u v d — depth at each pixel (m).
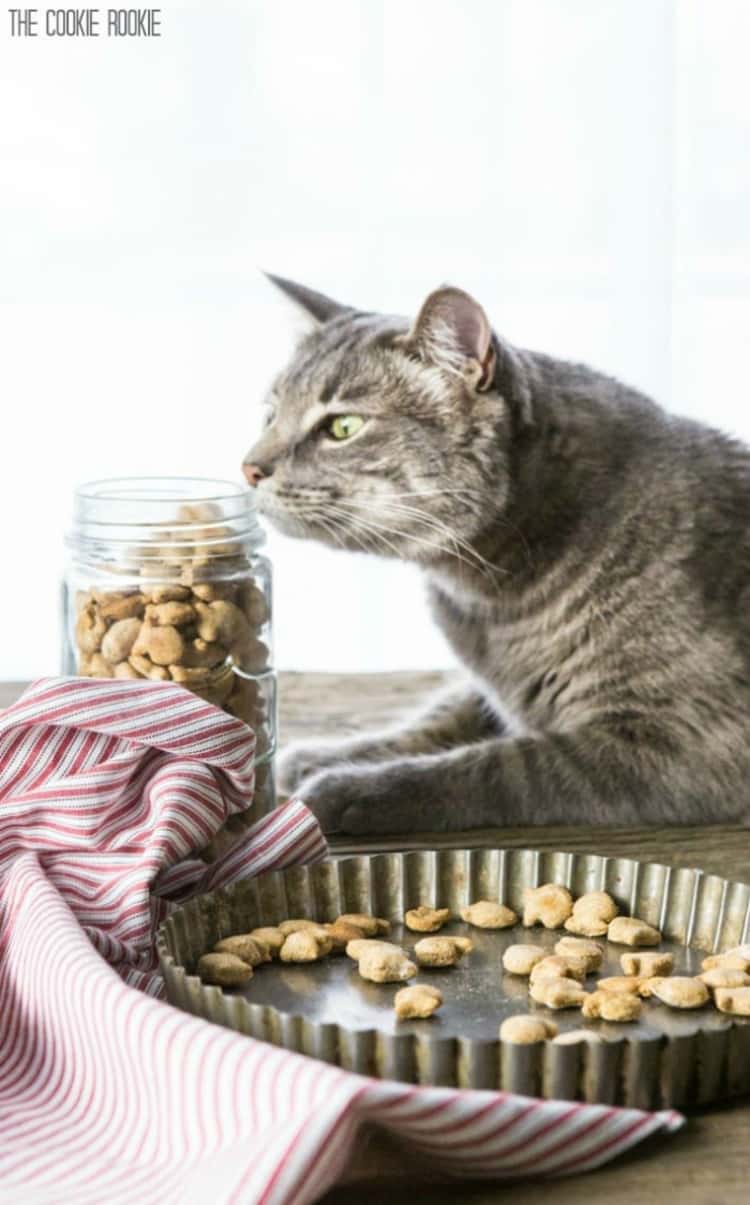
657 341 2.04
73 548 1.07
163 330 2.02
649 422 1.36
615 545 1.31
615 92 1.99
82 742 0.99
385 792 1.20
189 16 1.94
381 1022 0.87
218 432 2.05
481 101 1.99
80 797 0.97
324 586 2.15
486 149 2.00
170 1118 0.81
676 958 0.93
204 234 2.00
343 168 1.99
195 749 0.98
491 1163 0.79
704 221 2.04
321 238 2.02
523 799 1.23
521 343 2.05
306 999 0.89
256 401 2.04
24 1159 0.82
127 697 0.98
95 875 0.97
